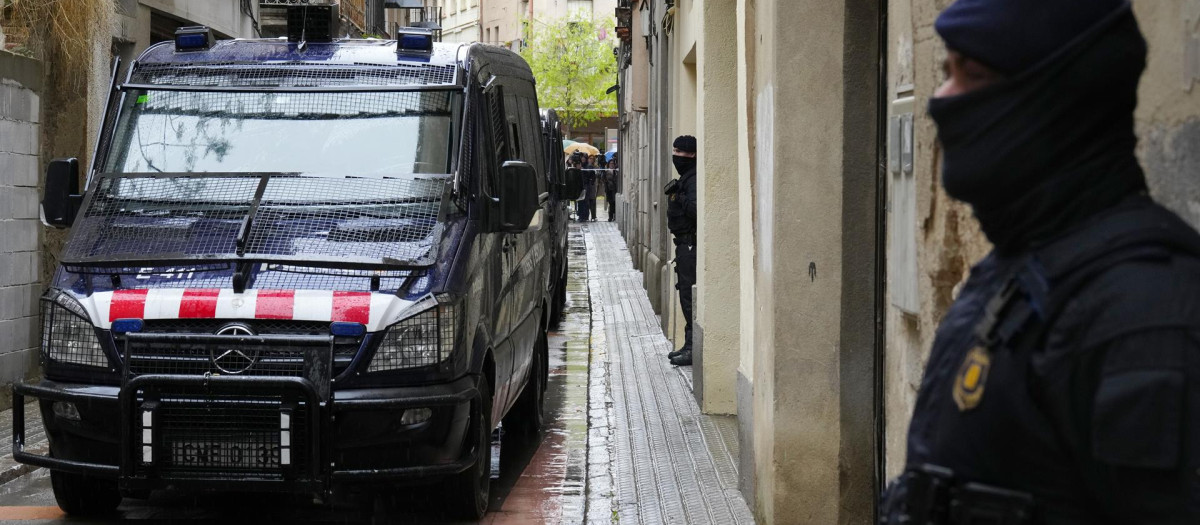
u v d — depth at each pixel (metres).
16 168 10.56
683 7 14.16
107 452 6.49
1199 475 1.46
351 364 6.40
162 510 7.38
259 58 8.01
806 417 5.58
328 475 6.32
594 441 9.20
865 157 5.50
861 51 5.46
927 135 3.44
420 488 7.04
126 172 7.47
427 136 7.52
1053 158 1.66
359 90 7.73
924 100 3.48
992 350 1.68
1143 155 2.50
